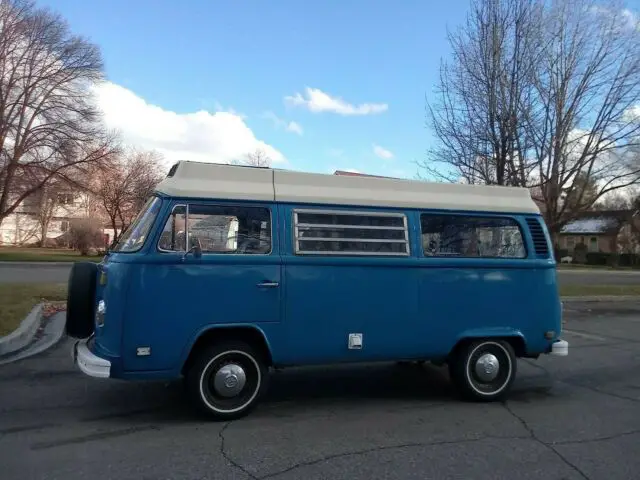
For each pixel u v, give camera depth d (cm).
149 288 496
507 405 605
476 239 623
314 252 553
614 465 431
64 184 3778
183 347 504
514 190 657
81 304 545
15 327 880
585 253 5600
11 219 6212
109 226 4950
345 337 559
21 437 468
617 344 1010
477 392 611
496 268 620
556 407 600
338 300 556
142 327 493
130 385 637
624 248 5656
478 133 1539
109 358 490
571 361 856
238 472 404
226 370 523
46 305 1155
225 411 522
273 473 404
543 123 1567
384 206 586
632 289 1973
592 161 1638
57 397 588
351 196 575
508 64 1513
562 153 1603
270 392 632
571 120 1568
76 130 3691
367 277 568
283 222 546
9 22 3522
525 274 632
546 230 655
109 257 537
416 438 486
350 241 568
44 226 5894
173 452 439
